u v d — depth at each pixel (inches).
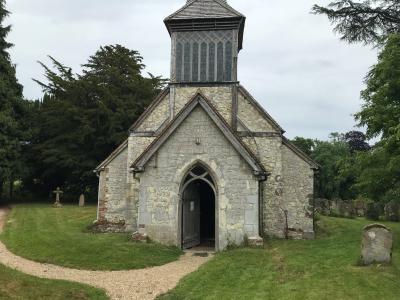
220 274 450.6
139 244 595.2
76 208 1148.5
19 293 362.3
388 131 571.5
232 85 751.7
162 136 625.3
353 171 669.3
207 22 769.6
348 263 466.3
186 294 389.4
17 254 559.2
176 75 773.9
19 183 1644.9
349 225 860.0
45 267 493.0
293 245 621.9
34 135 1379.2
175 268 498.3
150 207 620.1
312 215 717.9
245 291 390.3
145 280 441.4
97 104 1355.8
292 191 727.7
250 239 588.7
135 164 623.8
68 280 431.5
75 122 1375.5
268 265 485.4
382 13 801.6
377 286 385.1
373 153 627.2
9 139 1269.7
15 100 1305.4
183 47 777.6
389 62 572.4
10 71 1315.2
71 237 657.0
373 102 617.0
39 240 621.9
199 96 625.0
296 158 735.1
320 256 519.8
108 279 445.4
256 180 601.6
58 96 1462.8
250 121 737.0
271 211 711.7
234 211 600.4
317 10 817.5
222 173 609.0
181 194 619.8
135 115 1366.9
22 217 933.2
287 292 378.6
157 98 769.6
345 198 1621.6
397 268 436.8
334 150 1712.6
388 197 705.0
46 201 1428.4
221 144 615.5
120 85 1425.9
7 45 1347.2
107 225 778.8
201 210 815.1
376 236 454.9
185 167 619.2
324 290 378.3
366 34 817.5
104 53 1472.7
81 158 1357.0
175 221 612.7
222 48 766.5
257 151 725.9
